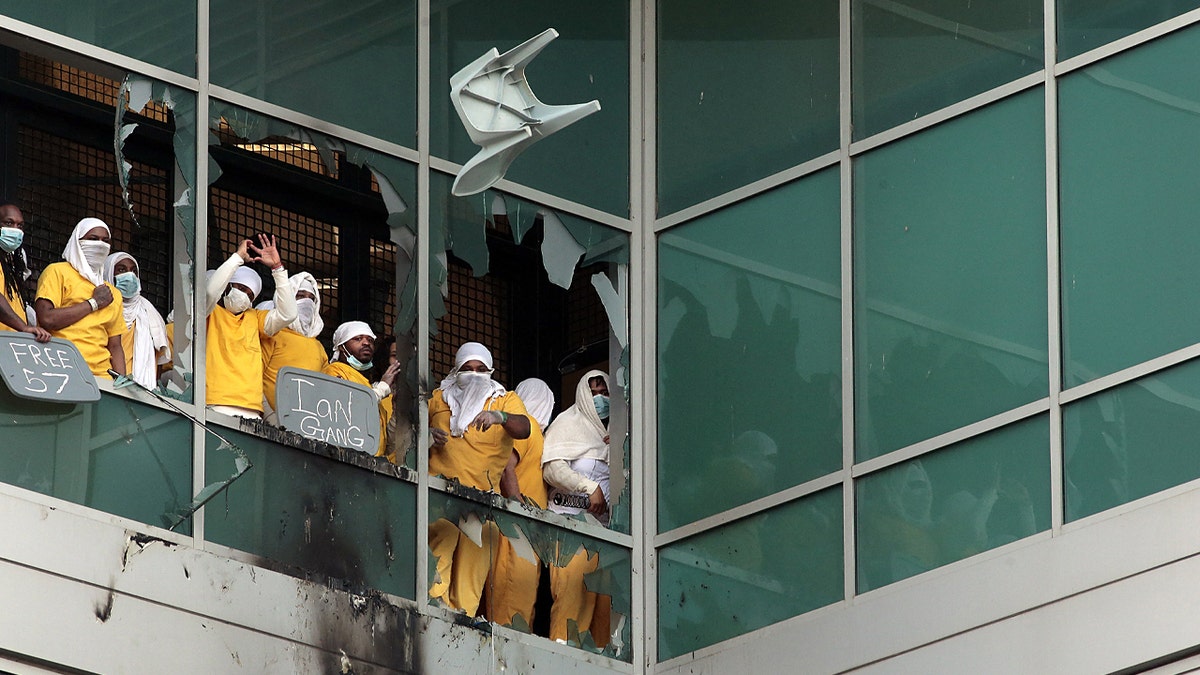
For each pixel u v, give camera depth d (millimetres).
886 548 38031
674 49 43281
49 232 39531
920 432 38156
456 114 40562
